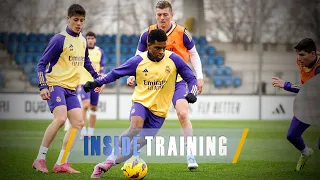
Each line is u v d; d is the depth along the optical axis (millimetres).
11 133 26562
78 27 13875
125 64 12344
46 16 45562
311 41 14008
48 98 13500
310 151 14672
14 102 37438
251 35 45969
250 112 38688
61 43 13719
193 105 38312
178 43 15328
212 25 46969
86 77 23141
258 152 19234
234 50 45469
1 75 41562
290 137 14398
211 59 44500
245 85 43250
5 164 15625
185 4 46938
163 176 13477
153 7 46281
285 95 38938
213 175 13734
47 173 13750
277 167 15453
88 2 46094
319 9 46531
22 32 44562
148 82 12359
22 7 44875
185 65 12445
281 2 46625
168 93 12516
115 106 37938
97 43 45125
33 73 43281
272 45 45531
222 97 38469
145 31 15195
